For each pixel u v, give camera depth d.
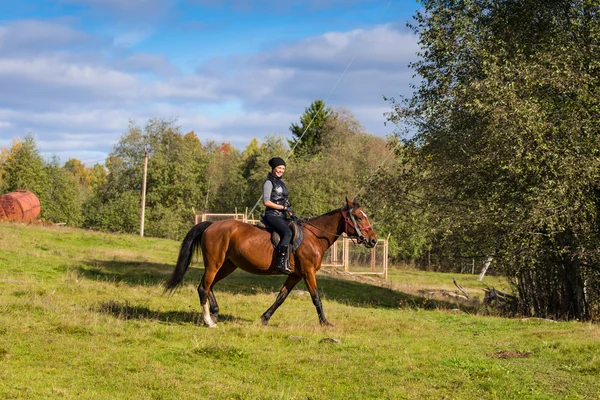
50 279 16.12
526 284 18.39
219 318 12.13
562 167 14.44
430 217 17.84
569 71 15.20
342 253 31.25
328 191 51.84
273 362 8.31
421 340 10.65
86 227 59.03
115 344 9.01
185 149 63.41
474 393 7.24
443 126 18.48
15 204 33.22
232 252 10.89
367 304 17.86
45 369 7.43
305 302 15.77
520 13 17.70
